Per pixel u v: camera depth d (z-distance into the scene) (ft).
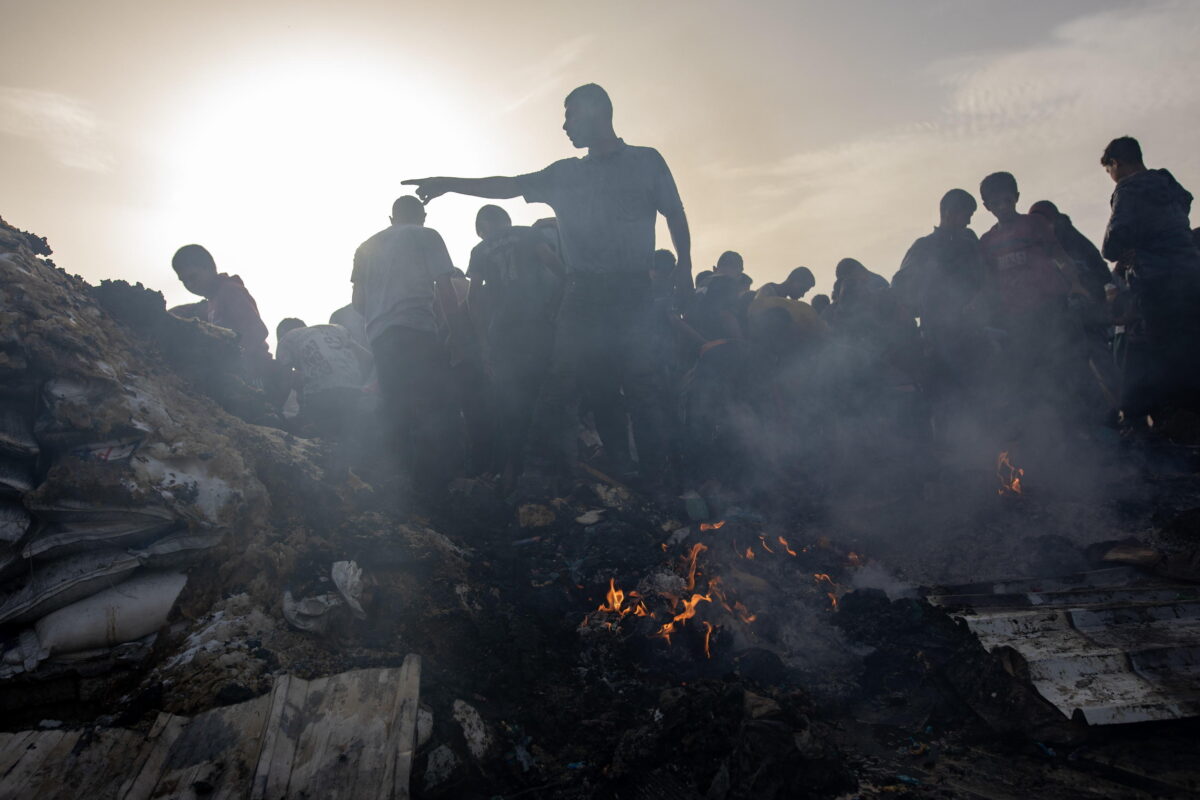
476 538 13.79
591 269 14.82
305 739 8.39
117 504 9.87
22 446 9.77
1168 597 11.12
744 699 9.46
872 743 9.55
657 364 16.19
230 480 11.04
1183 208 16.11
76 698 9.12
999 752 9.07
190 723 8.47
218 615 9.96
